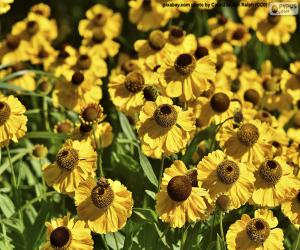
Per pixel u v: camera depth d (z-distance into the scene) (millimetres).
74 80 1125
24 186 1044
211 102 1007
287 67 1455
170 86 947
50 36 1332
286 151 992
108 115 1215
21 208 952
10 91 1220
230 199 849
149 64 1095
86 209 846
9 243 954
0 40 1601
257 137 917
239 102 1057
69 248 828
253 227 845
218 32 1278
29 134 1020
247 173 860
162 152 895
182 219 831
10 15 1735
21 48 1287
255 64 1391
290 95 1172
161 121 887
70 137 994
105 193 838
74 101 1128
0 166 1062
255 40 1381
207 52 1077
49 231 841
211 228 871
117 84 1006
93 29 1295
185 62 943
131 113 994
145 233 911
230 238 850
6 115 915
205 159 864
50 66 1263
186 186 828
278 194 877
